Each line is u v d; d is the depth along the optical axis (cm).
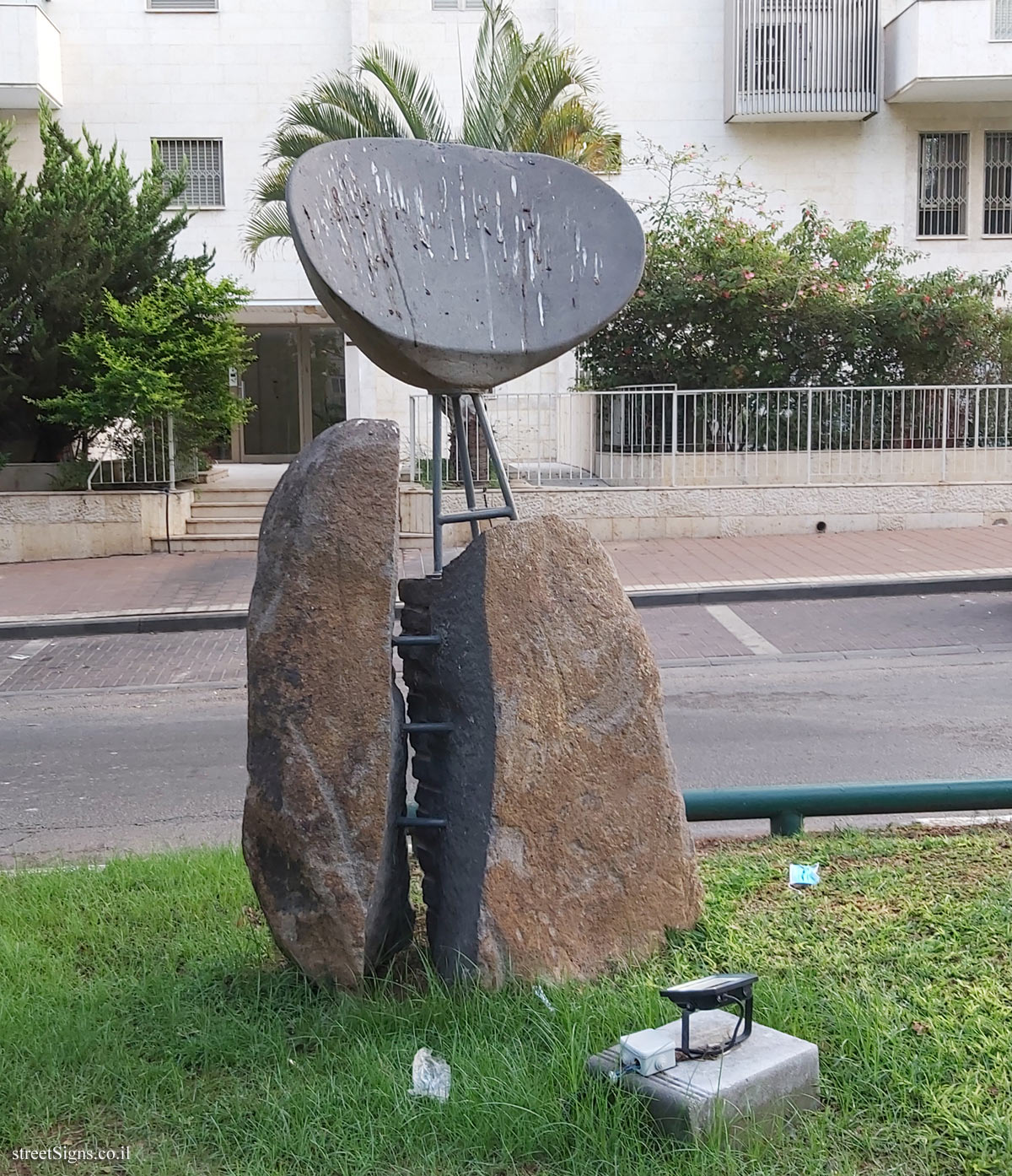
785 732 744
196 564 1475
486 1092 299
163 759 739
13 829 607
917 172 2075
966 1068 313
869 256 1698
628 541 1548
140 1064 325
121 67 1997
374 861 351
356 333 394
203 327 1556
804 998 346
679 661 990
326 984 357
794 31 1983
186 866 485
